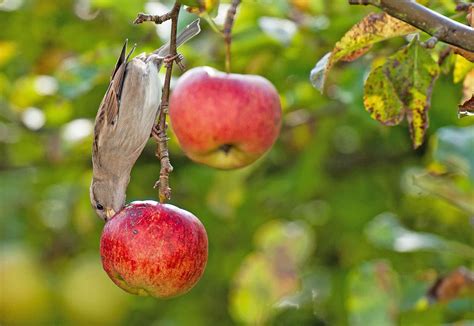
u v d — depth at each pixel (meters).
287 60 8.05
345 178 10.36
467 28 4.95
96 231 11.00
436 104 8.26
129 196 10.30
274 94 6.30
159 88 5.86
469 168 6.55
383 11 5.34
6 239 11.38
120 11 8.08
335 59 5.54
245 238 10.24
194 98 6.17
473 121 8.24
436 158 6.67
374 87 5.57
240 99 6.15
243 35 7.53
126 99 5.79
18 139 9.89
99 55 8.03
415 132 5.59
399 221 9.70
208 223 10.22
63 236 11.47
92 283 11.30
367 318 7.38
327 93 8.91
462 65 6.16
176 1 5.08
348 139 10.47
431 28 4.95
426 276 7.68
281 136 9.81
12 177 11.20
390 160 10.32
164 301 10.89
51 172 10.34
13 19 9.27
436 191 7.85
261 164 10.10
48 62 9.38
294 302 10.03
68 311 11.49
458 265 9.58
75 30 9.20
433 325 8.30
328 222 10.31
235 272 10.14
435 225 10.26
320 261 10.45
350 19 7.43
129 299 11.19
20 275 11.48
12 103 9.26
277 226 8.93
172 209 5.31
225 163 6.38
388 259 9.88
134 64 5.82
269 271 8.70
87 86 7.88
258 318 8.72
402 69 5.51
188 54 7.86
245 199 10.17
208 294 10.59
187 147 6.31
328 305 10.15
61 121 9.14
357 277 7.51
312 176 9.50
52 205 11.04
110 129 5.81
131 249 5.15
